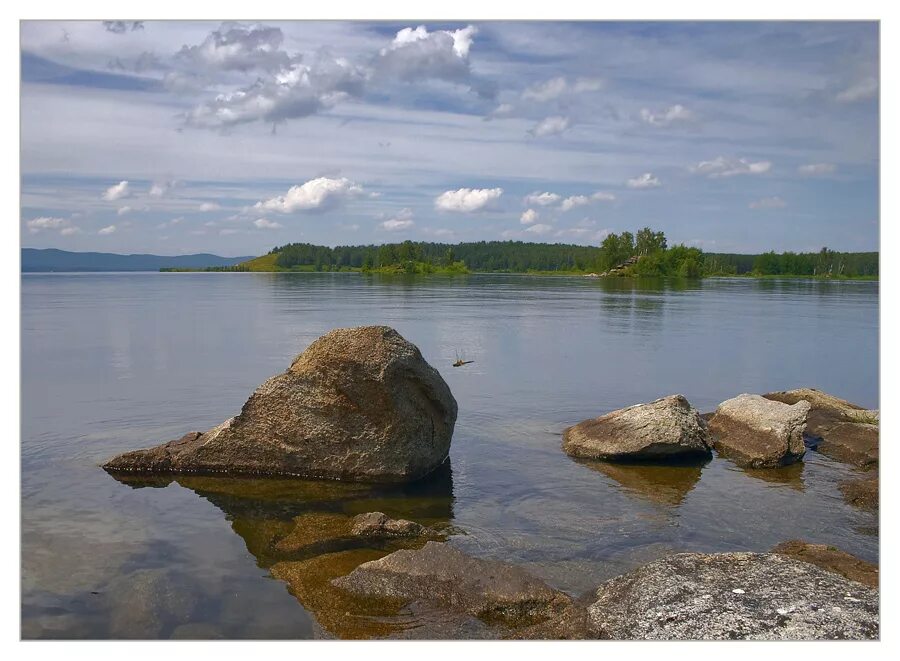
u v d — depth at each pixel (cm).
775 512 1202
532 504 1236
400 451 1375
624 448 1495
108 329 3928
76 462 1423
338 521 1141
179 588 895
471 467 1460
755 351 3328
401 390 1371
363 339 1379
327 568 955
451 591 861
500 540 1070
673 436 1486
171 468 1394
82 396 2067
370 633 790
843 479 1389
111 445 1540
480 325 4425
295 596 877
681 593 816
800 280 15425
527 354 3141
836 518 1177
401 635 787
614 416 1581
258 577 930
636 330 4231
